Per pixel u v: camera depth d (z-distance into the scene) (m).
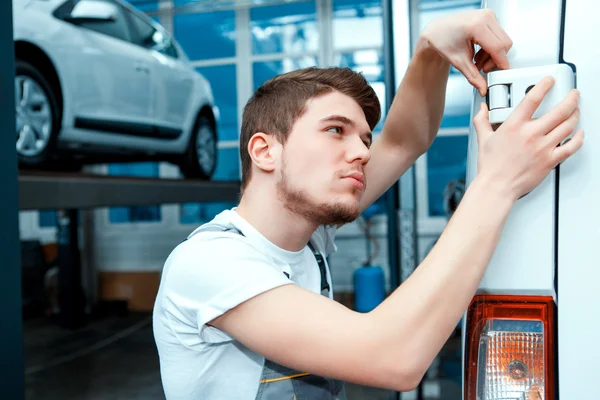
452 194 4.63
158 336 0.84
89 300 6.35
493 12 0.70
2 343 1.55
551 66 0.62
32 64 2.73
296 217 0.78
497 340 0.67
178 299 0.73
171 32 6.77
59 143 2.89
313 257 0.92
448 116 6.05
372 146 1.05
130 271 6.58
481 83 0.71
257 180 0.80
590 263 0.64
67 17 3.01
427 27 0.76
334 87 0.76
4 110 1.57
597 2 0.65
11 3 1.61
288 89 0.77
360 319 0.61
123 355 4.55
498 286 0.67
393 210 3.32
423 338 0.60
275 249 0.80
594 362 0.64
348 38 6.32
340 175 0.74
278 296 0.66
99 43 3.21
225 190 4.40
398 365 0.60
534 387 0.66
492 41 0.67
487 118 0.66
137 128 3.55
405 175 3.30
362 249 6.17
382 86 6.22
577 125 0.65
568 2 0.66
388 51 3.21
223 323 0.70
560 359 0.65
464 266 0.60
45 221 7.01
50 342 5.04
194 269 0.71
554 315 0.65
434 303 0.59
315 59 6.44
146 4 6.71
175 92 4.05
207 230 0.80
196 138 4.45
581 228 0.64
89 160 3.73
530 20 0.68
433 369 3.81
